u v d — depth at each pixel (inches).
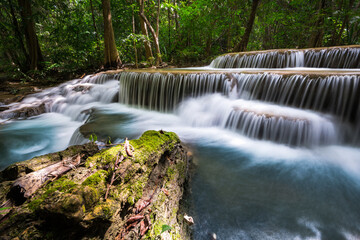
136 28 676.1
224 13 514.9
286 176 121.5
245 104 203.9
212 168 130.6
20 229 45.9
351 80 154.7
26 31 479.2
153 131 105.7
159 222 70.2
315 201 100.9
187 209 93.4
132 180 70.6
